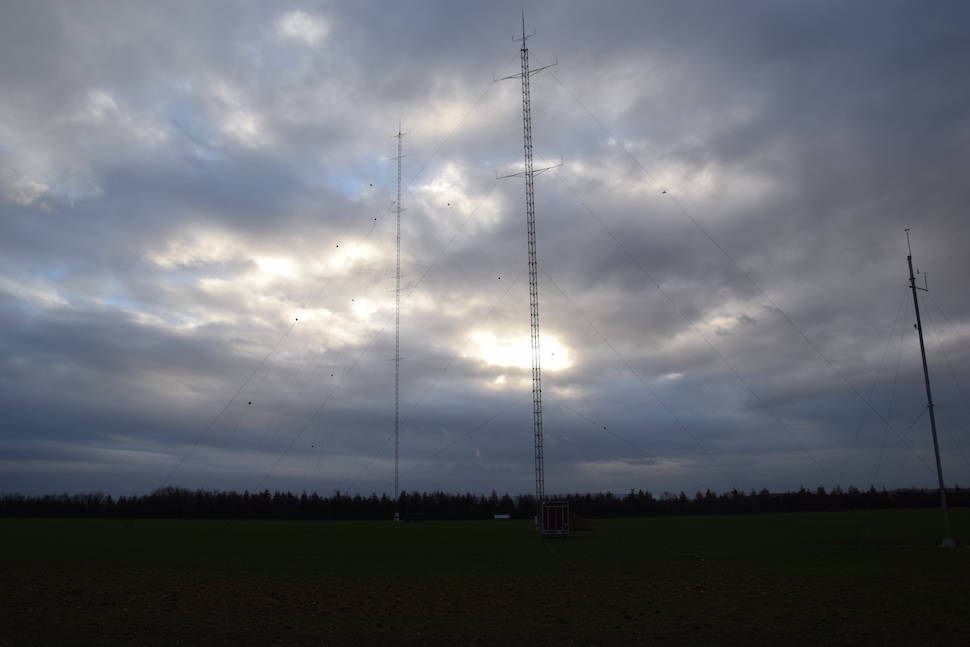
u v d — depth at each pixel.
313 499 125.81
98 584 32.25
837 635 20.67
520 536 66.75
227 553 48.78
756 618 23.30
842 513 104.88
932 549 49.66
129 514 124.75
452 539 63.19
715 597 27.81
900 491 120.38
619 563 41.81
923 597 27.31
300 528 83.94
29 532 70.94
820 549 50.88
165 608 25.67
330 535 69.31
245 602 27.16
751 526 79.56
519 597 28.19
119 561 43.03
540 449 65.62
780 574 35.56
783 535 64.38
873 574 35.28
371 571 38.09
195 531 75.81
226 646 19.83
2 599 27.53
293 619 23.66
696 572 36.75
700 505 126.06
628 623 22.70
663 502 125.94
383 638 20.83
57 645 19.77
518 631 21.67
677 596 28.16
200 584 32.44
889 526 72.69
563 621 23.06
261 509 125.94
